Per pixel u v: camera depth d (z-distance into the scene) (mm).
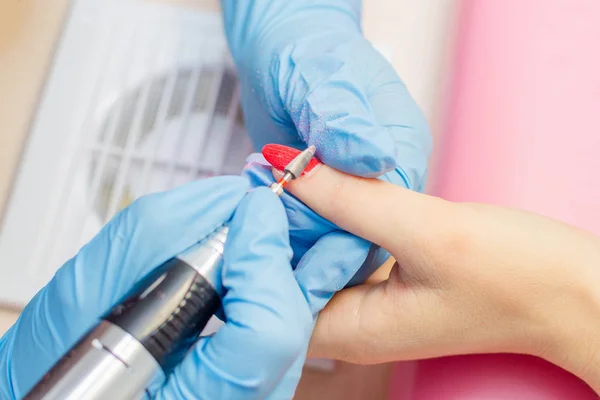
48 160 481
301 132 406
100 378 348
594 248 376
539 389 383
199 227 379
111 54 490
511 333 378
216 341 373
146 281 367
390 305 386
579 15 431
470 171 422
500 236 373
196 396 373
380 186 383
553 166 411
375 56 444
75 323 389
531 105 420
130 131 487
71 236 477
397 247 377
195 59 493
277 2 455
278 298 372
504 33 438
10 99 488
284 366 373
